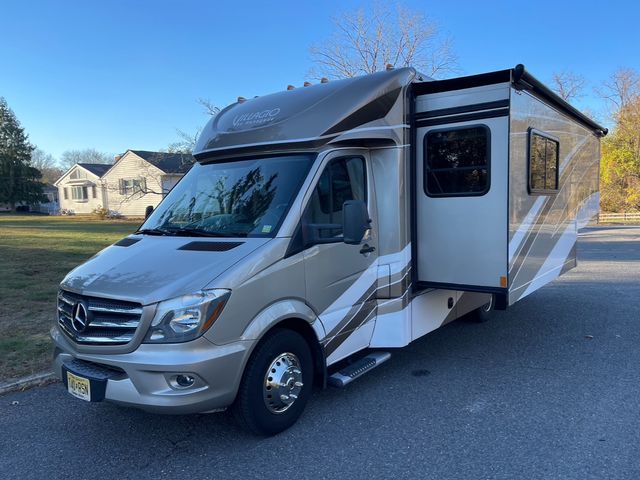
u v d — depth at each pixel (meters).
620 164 38.47
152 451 3.85
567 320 7.59
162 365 3.33
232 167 4.73
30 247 14.90
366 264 4.77
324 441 3.93
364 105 4.59
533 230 5.45
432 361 5.80
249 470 3.55
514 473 3.42
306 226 4.13
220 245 3.93
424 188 5.11
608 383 5.01
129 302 3.48
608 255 15.71
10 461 3.73
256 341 3.70
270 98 5.11
